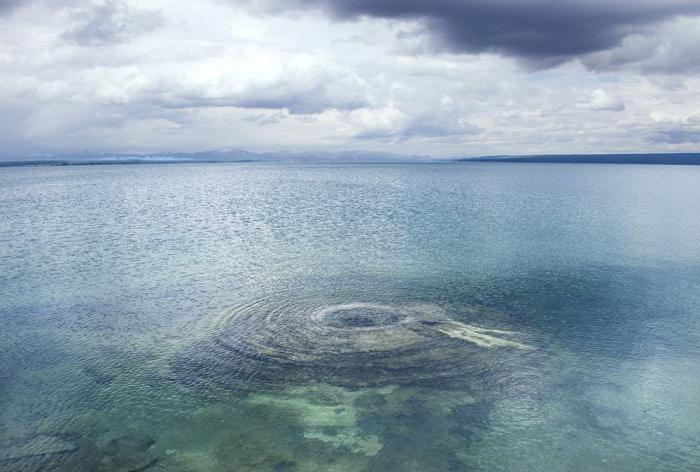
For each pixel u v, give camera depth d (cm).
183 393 2278
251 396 2247
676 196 11956
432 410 2123
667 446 1877
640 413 2100
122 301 3534
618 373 2458
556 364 2550
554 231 6469
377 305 3428
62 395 2259
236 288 3828
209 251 5162
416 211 8619
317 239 5847
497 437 1930
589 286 3931
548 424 2020
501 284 3953
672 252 5178
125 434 1966
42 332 2984
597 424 2020
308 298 3581
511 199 11050
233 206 9456
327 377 2412
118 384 2362
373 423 2028
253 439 1927
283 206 9456
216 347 2756
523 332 2967
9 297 3628
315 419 2061
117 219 7531
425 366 2523
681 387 2320
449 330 2986
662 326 3077
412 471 1730
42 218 7619
